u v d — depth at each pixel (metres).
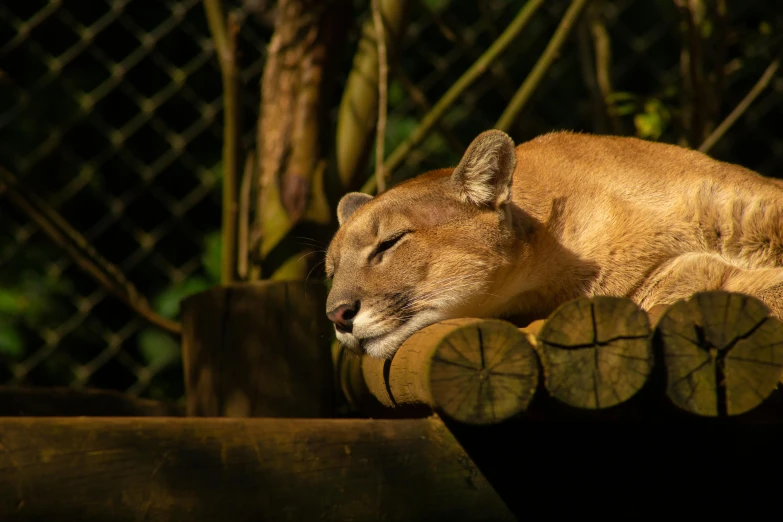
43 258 14.07
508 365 4.75
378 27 8.77
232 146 8.75
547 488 5.16
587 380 4.85
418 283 6.59
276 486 4.53
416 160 13.70
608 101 11.21
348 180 9.25
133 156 14.66
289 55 9.16
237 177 8.78
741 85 14.06
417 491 4.81
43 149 13.77
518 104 9.62
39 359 12.23
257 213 9.02
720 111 13.02
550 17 14.30
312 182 8.91
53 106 14.30
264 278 8.71
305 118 9.05
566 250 6.98
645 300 6.94
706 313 5.05
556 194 7.10
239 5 13.42
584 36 11.63
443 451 4.90
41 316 13.80
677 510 5.45
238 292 7.95
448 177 7.00
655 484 5.42
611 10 15.27
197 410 7.98
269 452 4.55
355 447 4.73
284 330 7.88
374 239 6.69
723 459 5.57
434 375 4.68
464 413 4.69
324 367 7.98
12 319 13.65
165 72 14.73
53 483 4.15
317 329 8.00
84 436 4.24
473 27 15.26
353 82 9.41
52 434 4.20
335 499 4.64
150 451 4.34
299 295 7.97
